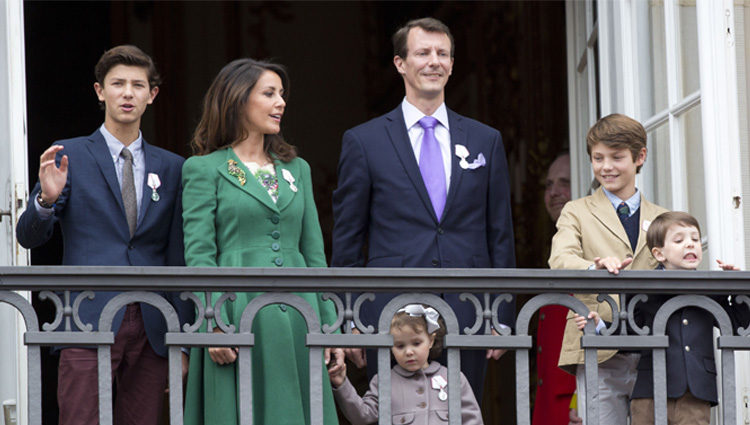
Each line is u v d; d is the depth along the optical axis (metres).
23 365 19.23
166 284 14.50
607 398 17.47
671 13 20.41
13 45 19.98
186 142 40.31
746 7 18.94
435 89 18.78
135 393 16.81
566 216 18.34
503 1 38.38
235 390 16.12
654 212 18.20
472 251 18.30
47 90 37.59
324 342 14.77
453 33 39.00
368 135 18.73
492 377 36.41
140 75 17.39
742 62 18.83
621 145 17.95
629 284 15.22
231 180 16.75
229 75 17.28
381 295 17.97
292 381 16.11
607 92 23.86
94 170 17.11
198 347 15.22
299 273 14.69
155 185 17.25
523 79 37.97
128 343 16.72
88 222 16.89
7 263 19.42
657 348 15.31
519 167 37.44
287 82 17.70
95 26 38.66
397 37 19.17
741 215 18.38
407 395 17.44
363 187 18.50
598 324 16.75
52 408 33.22
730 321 15.51
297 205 17.05
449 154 18.75
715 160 18.45
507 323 18.16
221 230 16.73
